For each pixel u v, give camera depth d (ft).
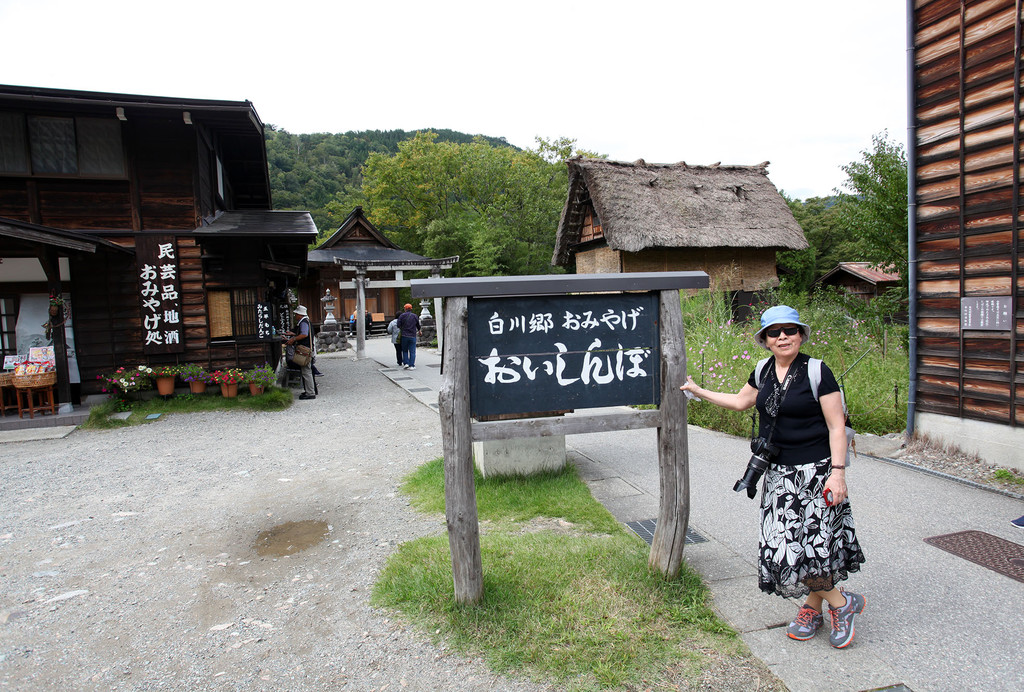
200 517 15.57
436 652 9.00
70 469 20.31
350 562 12.46
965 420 17.34
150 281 30.71
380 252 90.84
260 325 32.73
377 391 35.88
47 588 11.80
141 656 9.39
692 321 37.99
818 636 9.03
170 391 30.99
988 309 16.51
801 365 8.44
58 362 27.86
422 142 127.24
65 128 29.96
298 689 8.39
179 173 31.45
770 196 54.90
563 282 9.57
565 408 9.98
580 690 8.00
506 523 13.50
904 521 13.28
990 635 8.94
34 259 30.30
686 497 10.31
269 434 25.17
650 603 9.84
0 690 8.64
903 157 32.65
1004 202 16.03
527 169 117.60
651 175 52.39
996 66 16.08
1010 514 13.53
